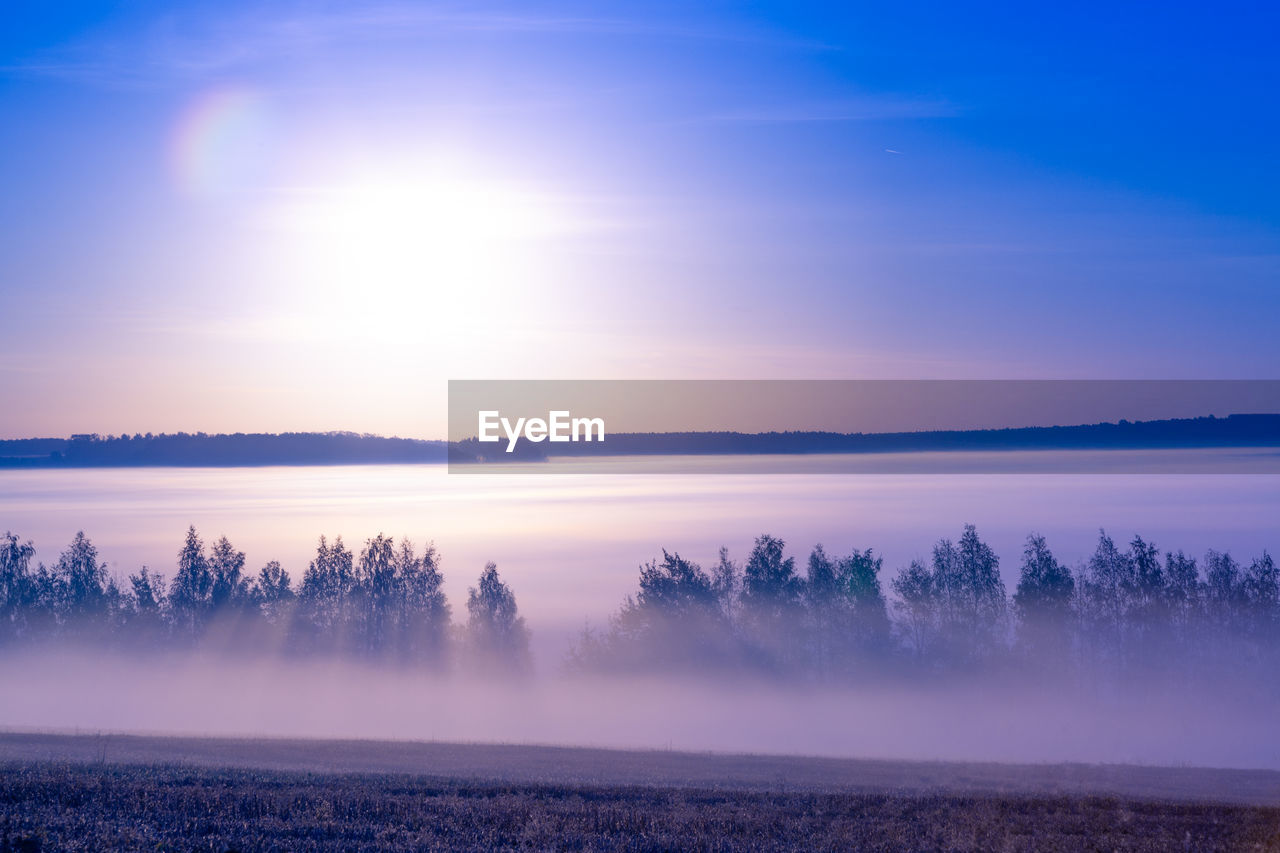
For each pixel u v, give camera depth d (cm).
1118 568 8462
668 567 9125
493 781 2792
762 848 1798
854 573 8619
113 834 1500
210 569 9569
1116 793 3120
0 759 2831
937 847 1938
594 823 1991
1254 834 2261
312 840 1608
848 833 2050
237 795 2108
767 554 8938
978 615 8369
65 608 9225
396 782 2622
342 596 9550
